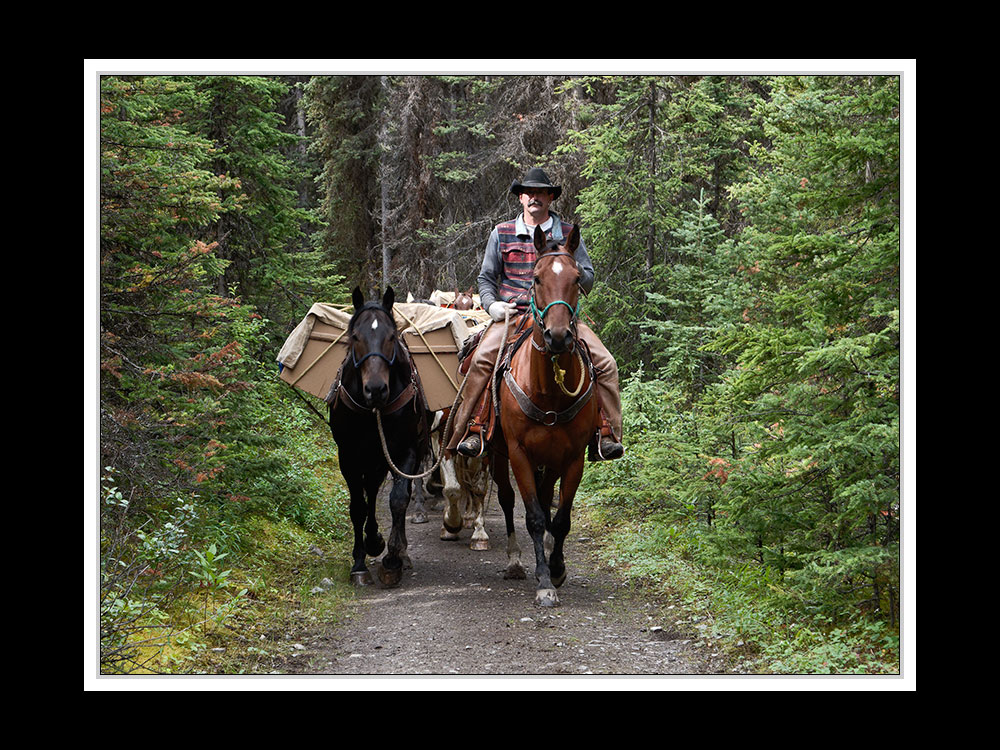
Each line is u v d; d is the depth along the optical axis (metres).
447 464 9.79
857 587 6.11
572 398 6.74
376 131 21.17
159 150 7.85
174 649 5.61
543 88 19.08
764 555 6.86
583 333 7.36
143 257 7.61
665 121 13.21
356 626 6.73
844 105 6.58
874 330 6.40
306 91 21.66
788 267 7.34
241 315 10.19
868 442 5.60
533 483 7.04
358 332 7.30
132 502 6.95
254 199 14.62
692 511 8.96
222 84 13.84
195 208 7.55
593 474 11.70
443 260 21.47
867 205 6.39
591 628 6.54
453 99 21.78
